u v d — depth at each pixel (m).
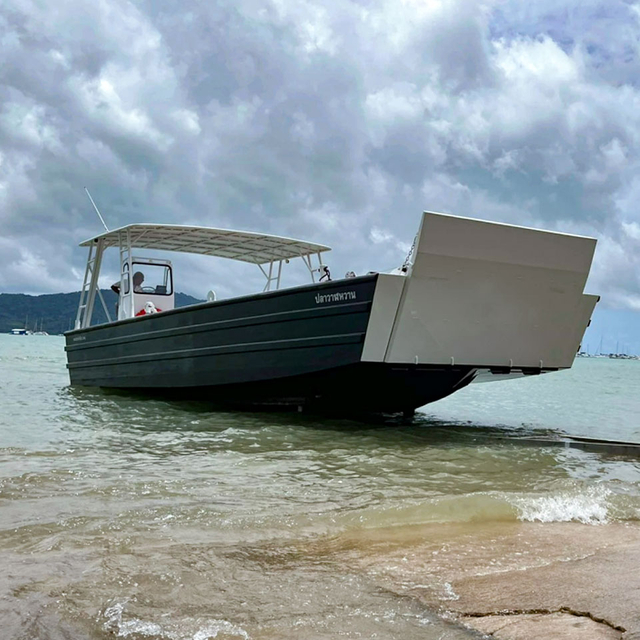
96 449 6.43
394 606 2.61
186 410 9.84
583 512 4.40
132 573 2.98
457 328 7.70
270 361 8.65
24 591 2.74
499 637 2.30
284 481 5.15
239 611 2.56
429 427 9.02
